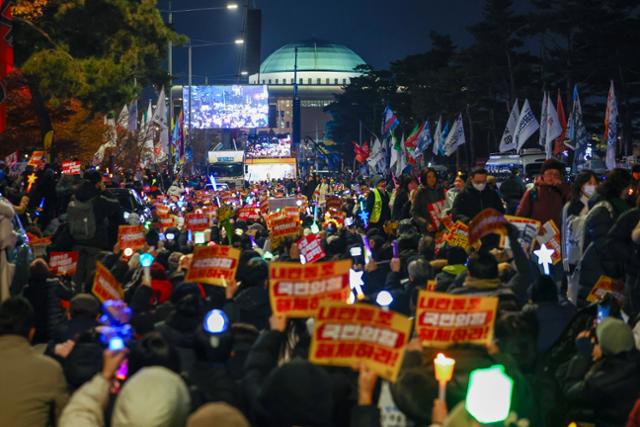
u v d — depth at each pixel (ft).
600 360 27.04
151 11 138.92
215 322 23.79
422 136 216.95
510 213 78.48
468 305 23.11
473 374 17.21
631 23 318.04
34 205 83.61
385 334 20.95
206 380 23.73
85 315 30.63
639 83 329.52
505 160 237.25
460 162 404.98
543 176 54.65
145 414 17.67
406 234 56.08
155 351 23.32
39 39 129.18
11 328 23.75
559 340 30.50
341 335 21.08
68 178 84.28
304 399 19.19
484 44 349.20
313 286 24.97
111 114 154.10
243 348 27.09
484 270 29.76
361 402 20.63
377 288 42.75
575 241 47.60
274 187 233.14
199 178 246.88
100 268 31.65
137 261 46.93
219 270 32.09
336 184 231.30
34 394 23.24
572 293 47.21
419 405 21.21
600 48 320.09
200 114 490.08
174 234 74.95
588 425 26.94
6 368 23.26
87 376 25.96
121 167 190.90
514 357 25.00
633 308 39.78
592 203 44.27
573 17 316.40
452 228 52.80
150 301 35.12
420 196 69.10
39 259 43.29
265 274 34.24
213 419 15.70
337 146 567.59
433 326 23.11
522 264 38.32
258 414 20.35
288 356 27.78
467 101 360.48
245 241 61.11
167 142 221.05
